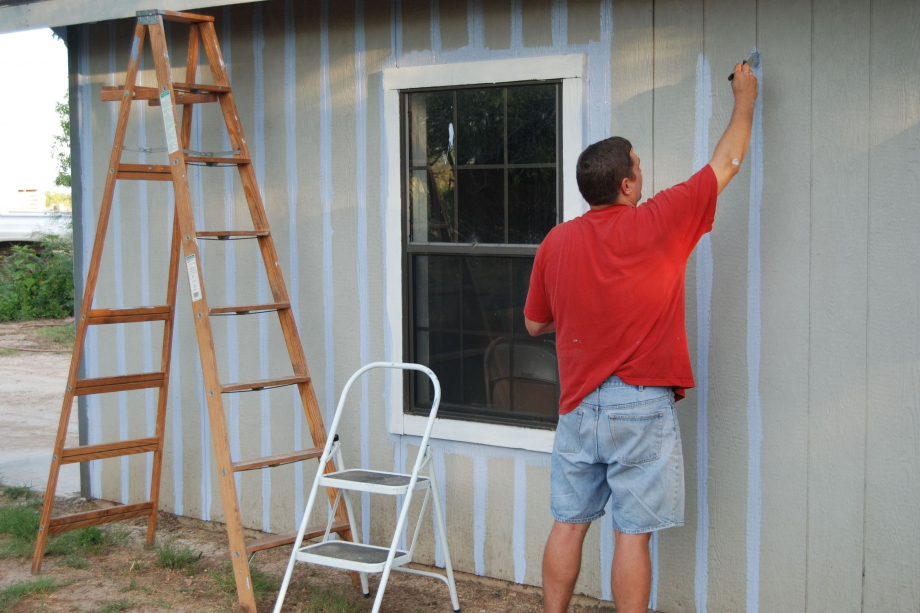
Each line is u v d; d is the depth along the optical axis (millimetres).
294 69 4031
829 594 3014
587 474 2859
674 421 2762
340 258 3975
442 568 3795
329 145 3963
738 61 3066
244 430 4324
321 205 4008
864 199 2895
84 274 4801
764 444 3098
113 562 3982
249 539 4297
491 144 3580
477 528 3689
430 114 3713
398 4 3732
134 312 3967
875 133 2867
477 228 3637
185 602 3551
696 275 3188
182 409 4508
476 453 3668
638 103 3252
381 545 3951
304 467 4148
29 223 15750
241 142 3791
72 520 3898
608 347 2719
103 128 4668
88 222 4777
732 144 2805
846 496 2971
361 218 3900
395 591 3654
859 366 2930
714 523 3201
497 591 3621
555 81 3398
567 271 2781
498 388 3623
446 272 3717
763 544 3119
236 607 3496
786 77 2986
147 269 4574
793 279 3020
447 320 3730
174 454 4551
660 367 2707
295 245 4098
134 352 4664
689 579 3260
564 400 2857
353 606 3486
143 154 4547
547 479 3512
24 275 13758
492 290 3611
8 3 4340
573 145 3363
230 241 4281
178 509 4562
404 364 3377
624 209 2775
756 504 3123
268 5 4078
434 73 3635
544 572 2951
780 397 3062
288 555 4102
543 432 3477
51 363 9828
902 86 2820
